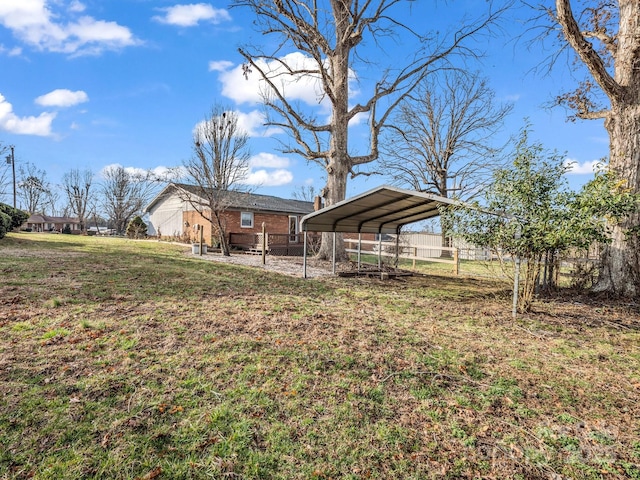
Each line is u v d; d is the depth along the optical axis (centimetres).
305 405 279
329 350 392
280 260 1455
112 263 978
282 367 345
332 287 822
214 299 619
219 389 297
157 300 585
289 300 643
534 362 382
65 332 407
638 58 696
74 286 642
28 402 261
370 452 226
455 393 308
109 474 199
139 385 296
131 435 232
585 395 309
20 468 200
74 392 279
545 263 733
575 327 524
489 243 596
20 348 357
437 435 247
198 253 1574
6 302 514
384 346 414
